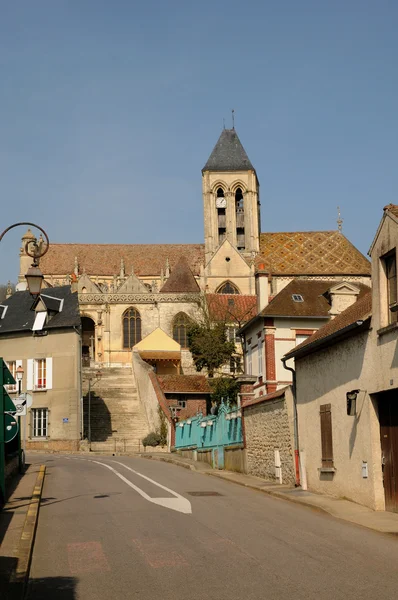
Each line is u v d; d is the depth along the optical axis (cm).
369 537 1329
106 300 8256
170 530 1431
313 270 8688
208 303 7775
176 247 10450
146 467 3216
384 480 1678
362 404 1752
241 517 1602
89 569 1113
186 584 999
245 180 9869
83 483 2431
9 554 1188
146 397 5797
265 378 4047
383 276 1670
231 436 3038
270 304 4100
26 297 5778
